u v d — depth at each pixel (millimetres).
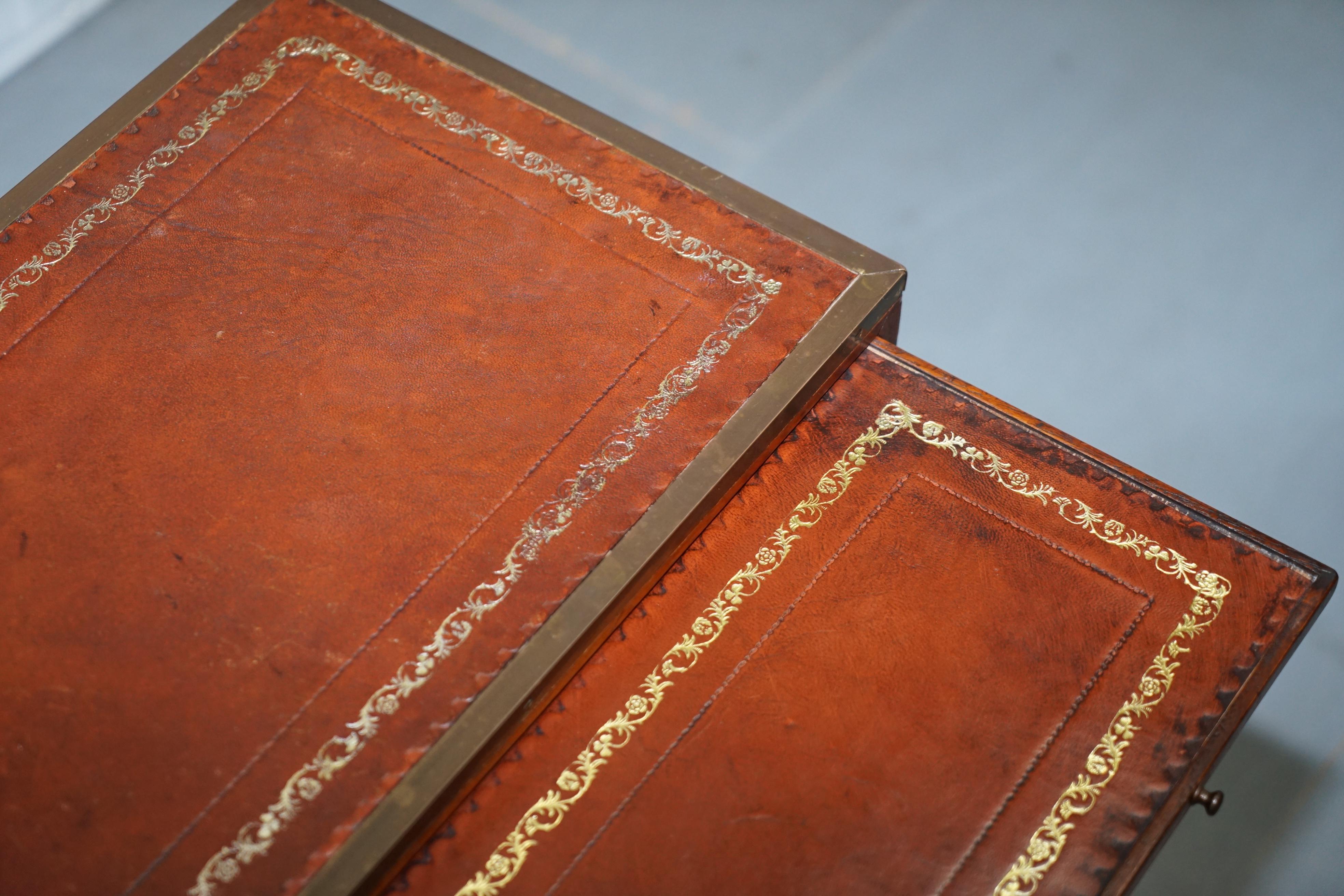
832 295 1127
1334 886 1262
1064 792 1013
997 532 1072
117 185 1171
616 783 1018
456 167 1177
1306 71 1586
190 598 1045
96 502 1068
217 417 1093
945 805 1011
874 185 1572
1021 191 1556
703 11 1663
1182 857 1278
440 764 1004
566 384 1106
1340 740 1308
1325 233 1510
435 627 1039
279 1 1243
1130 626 1046
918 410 1110
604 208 1162
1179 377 1460
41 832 993
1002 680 1035
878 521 1078
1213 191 1539
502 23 1668
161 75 1215
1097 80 1603
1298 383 1447
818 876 997
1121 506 1077
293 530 1063
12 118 1617
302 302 1129
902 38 1639
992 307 1508
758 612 1056
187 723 1016
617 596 1044
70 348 1114
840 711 1030
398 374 1107
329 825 994
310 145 1186
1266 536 1065
